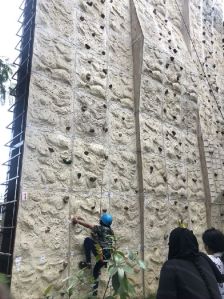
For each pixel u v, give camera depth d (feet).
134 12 28.50
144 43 27.58
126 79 26.53
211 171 32.22
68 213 19.86
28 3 22.63
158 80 28.71
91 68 23.86
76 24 23.68
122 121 25.04
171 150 28.35
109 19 26.58
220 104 37.45
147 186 24.99
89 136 22.40
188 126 31.30
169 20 33.47
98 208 21.57
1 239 19.38
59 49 21.98
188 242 8.95
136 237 23.52
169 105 29.40
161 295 8.20
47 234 18.49
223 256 11.64
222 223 31.86
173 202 27.20
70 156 20.85
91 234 19.49
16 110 20.77
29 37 21.31
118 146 24.18
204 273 8.55
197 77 34.06
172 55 31.14
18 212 17.48
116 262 11.63
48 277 17.95
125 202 23.47
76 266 19.42
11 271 16.56
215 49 39.91
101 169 22.48
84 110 22.50
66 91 21.71
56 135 20.42
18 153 19.63
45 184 19.11
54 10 22.40
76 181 20.77
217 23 42.09
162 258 24.58
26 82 20.04
